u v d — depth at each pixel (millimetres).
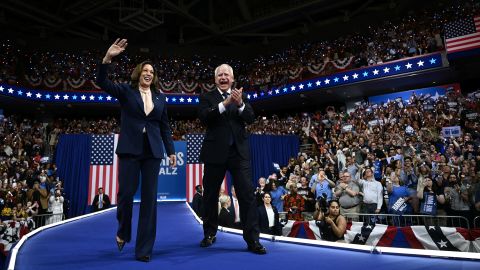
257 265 2492
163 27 28828
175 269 2414
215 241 3607
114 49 2820
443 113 15094
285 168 14969
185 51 28812
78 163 16844
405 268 2283
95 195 15734
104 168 16906
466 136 12258
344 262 2525
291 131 20422
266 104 24750
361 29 24391
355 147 13547
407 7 21547
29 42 25094
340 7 25500
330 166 12773
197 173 17734
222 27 28422
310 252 2947
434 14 19938
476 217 7355
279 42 28406
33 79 22234
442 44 17578
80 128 22109
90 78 23438
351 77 20125
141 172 3029
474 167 9312
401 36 20125
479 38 14844
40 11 22953
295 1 25141
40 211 12992
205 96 3402
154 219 2877
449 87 18938
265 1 26828
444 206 8359
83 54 26156
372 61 19750
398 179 9234
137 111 3000
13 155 16594
